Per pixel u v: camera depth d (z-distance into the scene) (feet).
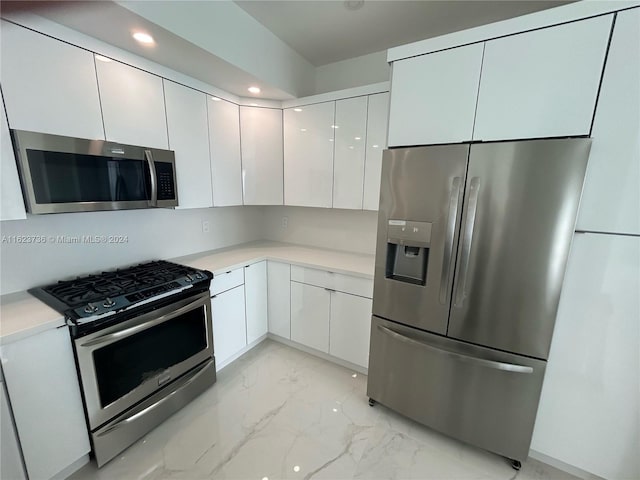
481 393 5.02
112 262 6.50
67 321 4.24
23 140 4.04
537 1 5.72
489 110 4.44
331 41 7.39
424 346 5.30
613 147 3.84
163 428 5.69
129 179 5.45
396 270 5.79
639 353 4.11
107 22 4.28
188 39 4.87
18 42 3.94
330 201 7.87
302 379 7.27
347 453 5.26
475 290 4.78
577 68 3.84
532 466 5.06
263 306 8.60
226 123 7.54
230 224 9.62
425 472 4.93
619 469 4.46
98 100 4.90
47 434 4.21
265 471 4.89
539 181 4.13
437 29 6.83
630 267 4.00
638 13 3.47
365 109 6.97
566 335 4.51
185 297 6.02
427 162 4.89
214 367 6.94
